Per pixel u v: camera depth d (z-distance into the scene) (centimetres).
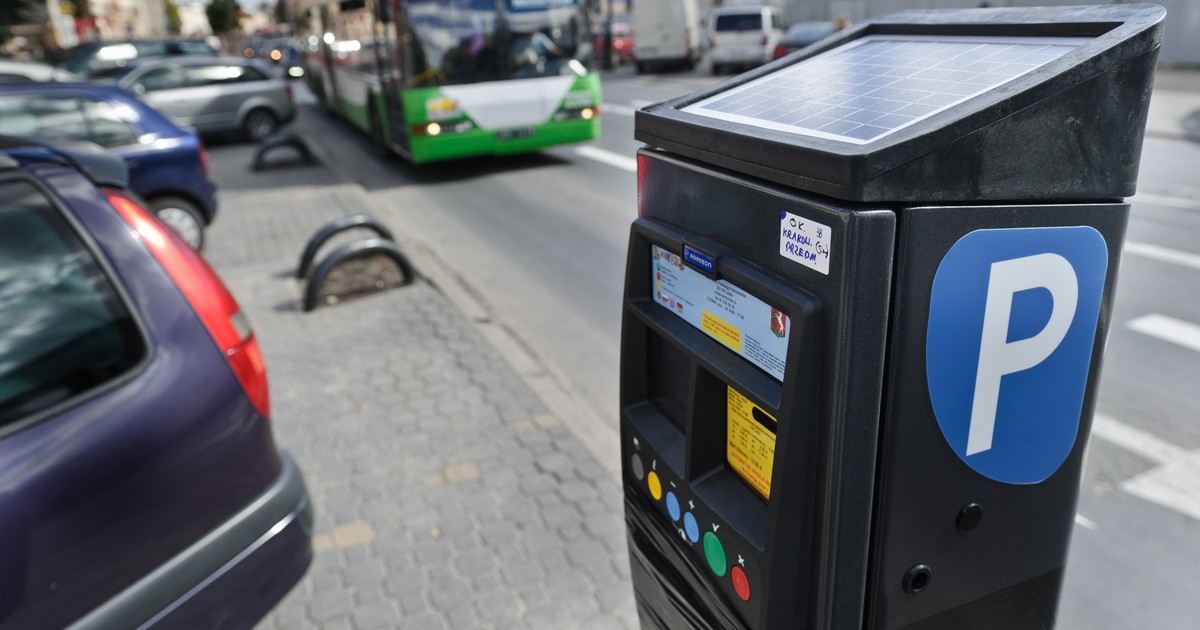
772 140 117
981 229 115
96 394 217
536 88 1109
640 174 155
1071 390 133
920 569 132
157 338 233
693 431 147
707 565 150
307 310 588
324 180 1141
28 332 215
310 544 267
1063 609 290
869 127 115
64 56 1692
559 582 293
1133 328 519
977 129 109
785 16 2811
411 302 600
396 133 1174
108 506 213
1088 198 122
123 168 266
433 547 316
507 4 1077
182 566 227
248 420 249
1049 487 139
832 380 116
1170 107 1320
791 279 119
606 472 363
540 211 904
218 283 258
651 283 158
